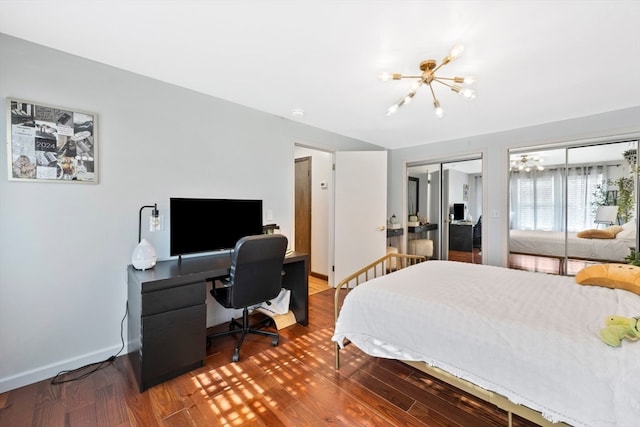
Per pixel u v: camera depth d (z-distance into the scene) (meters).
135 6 1.40
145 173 2.20
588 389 1.02
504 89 2.31
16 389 1.70
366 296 1.78
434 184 4.44
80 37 1.68
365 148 4.26
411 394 1.69
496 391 1.23
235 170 2.74
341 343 1.87
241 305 2.09
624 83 2.20
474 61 1.87
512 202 3.56
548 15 1.41
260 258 2.11
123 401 1.61
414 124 3.33
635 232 2.83
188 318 1.87
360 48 1.74
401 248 4.57
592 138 2.94
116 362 2.02
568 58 1.83
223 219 2.50
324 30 1.56
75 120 1.89
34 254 1.77
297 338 2.43
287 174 3.21
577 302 1.55
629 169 2.86
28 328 1.75
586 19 1.43
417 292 1.72
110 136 2.04
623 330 1.07
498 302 1.55
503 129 3.48
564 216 3.24
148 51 1.83
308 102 2.67
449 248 4.30
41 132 1.77
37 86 1.76
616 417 0.96
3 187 1.66
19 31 1.62
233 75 2.14
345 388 1.75
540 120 3.13
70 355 1.90
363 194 3.86
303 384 1.78
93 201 1.98
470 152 3.81
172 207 2.18
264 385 1.77
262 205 2.89
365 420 1.48
